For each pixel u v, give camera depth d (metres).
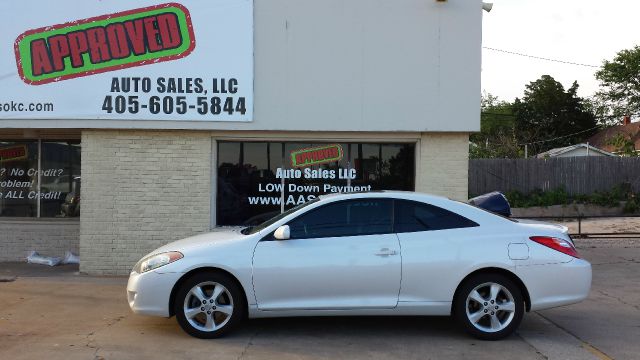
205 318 6.05
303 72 9.43
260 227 6.44
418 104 9.43
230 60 9.41
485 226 6.14
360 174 9.80
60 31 9.36
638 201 20.27
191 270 6.00
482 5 9.48
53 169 11.17
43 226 10.92
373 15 9.40
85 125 9.38
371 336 6.22
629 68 46.50
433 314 6.04
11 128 9.59
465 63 9.42
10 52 9.38
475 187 21.50
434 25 9.41
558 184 21.34
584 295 6.06
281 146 9.80
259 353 5.62
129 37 9.36
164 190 9.56
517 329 6.53
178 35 9.38
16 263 10.73
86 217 9.52
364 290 5.97
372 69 9.43
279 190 9.80
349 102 9.43
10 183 11.19
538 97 49.97
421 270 5.96
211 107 9.40
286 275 5.95
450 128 9.42
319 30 9.41
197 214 9.57
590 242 13.37
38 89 9.38
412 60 9.43
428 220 6.17
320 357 5.53
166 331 6.33
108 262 9.52
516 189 21.41
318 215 6.18
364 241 6.04
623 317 7.08
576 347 5.87
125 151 9.53
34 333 6.25
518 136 45.38
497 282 6.00
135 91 9.38
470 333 6.05
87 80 9.38
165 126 9.40
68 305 7.49
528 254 5.99
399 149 9.84
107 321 6.74
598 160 21.23
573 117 49.28
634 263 10.72
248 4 9.38
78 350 5.66
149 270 6.04
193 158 9.58
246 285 5.95
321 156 9.80
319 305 5.96
